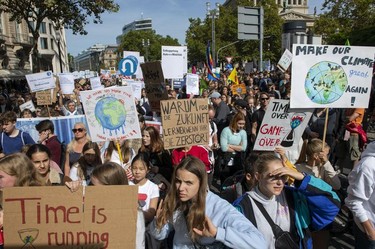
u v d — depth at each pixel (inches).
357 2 1371.8
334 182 155.7
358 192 108.9
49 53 2957.7
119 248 91.5
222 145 229.5
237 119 227.6
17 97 591.8
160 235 102.0
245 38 381.7
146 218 137.1
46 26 2945.4
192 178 90.8
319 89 149.1
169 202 96.1
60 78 460.1
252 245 83.7
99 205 90.4
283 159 144.6
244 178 134.3
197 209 90.1
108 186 90.3
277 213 104.0
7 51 1678.2
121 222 91.0
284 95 450.3
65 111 394.0
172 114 167.8
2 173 104.2
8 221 88.7
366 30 1235.9
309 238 107.9
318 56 147.2
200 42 2121.1
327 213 105.3
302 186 103.0
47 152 137.9
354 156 253.8
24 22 1905.8
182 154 185.9
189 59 2316.7
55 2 890.7
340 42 1364.4
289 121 161.0
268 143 163.3
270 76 829.8
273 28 2016.5
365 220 109.0
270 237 100.2
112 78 1298.0
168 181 173.9
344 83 149.9
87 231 90.6
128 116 166.2
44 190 89.2
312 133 253.4
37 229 89.6
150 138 187.5
